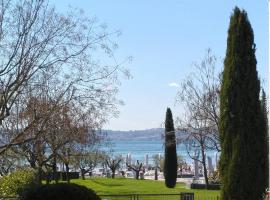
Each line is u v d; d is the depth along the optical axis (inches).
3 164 955.3
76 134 911.7
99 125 989.8
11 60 692.1
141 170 2182.6
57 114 780.0
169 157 1562.5
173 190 1365.7
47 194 550.6
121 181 1697.8
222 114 579.8
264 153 575.5
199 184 1424.7
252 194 564.7
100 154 1330.0
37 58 707.4
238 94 570.3
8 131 797.9
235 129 569.6
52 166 1127.0
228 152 574.2
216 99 1409.9
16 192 895.7
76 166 1391.5
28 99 761.0
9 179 917.8
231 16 586.9
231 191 568.1
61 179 1553.9
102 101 825.5
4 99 676.7
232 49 578.9
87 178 1866.4
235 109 570.9
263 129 575.5
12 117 790.5
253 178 565.9
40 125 823.7
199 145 1551.4
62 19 772.0
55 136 906.1
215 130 1407.5
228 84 576.4
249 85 571.2
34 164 1000.2
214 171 1557.6
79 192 555.2
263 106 719.7
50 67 732.7
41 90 753.6
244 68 572.4
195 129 1455.5
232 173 567.5
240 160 564.7
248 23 580.4
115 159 2187.5
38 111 757.9
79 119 885.2
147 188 1424.7
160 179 1979.6
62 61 740.7
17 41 701.3
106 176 2122.3
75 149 1067.3
